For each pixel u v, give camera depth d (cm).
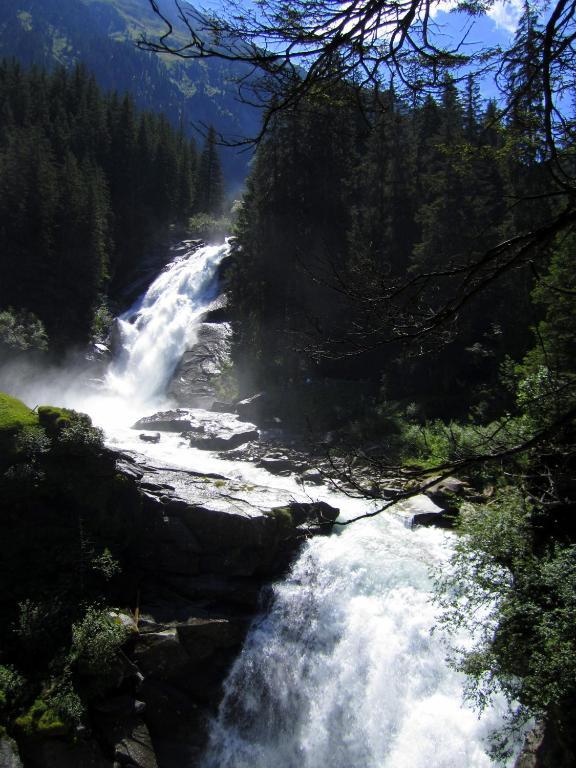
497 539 1053
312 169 2778
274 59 400
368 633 1250
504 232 1369
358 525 1562
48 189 4094
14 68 7206
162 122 7588
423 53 435
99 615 1195
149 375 3928
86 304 4178
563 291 473
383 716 1166
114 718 1110
